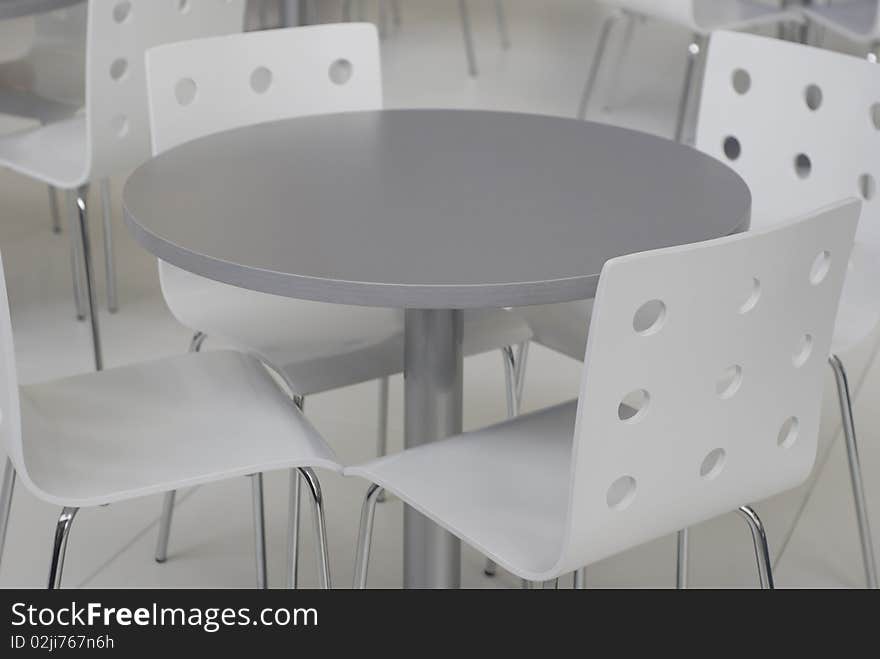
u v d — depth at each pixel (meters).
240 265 1.77
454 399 2.21
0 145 3.35
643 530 1.72
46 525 2.81
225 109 2.69
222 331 2.46
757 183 2.70
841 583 2.64
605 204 2.04
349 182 2.14
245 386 2.21
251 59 2.71
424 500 1.87
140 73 3.14
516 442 2.05
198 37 3.27
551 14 7.19
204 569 2.66
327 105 2.81
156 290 3.96
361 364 2.36
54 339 3.63
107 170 3.15
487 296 1.71
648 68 6.18
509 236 1.89
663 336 1.59
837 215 1.69
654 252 1.52
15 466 1.82
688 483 1.73
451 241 1.87
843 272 1.75
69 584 2.60
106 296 3.90
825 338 1.80
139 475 1.90
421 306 1.71
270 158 2.28
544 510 1.86
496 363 3.57
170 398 2.15
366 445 3.13
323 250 1.83
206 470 1.92
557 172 2.20
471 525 1.81
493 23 7.03
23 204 4.54
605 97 5.79
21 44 3.96
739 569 2.69
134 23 3.08
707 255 1.56
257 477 2.34
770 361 1.73
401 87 5.93
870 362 3.60
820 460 3.08
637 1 4.57
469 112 2.60
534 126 2.49
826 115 2.56
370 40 2.83
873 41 4.35
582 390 1.56
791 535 2.81
